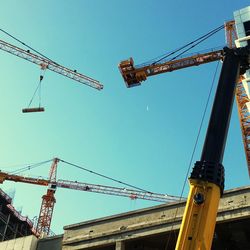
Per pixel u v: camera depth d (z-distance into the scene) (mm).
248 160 79188
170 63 86938
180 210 45875
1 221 120250
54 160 136125
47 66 118000
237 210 42469
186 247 20938
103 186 133000
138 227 47219
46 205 128500
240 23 87188
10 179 128625
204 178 22516
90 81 119438
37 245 54156
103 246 49188
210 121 25312
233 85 27422
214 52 84438
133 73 88188
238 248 48031
